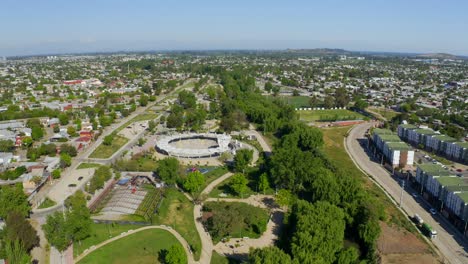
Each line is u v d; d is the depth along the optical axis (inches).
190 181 7568.9
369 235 5590.6
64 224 5506.9
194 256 5546.3
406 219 6835.6
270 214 6929.1
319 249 4963.1
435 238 6176.2
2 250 5027.1
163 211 6958.7
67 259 5398.6
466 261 5541.3
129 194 7701.8
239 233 6235.2
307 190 7770.7
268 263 4335.6
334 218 5649.6
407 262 5315.0
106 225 6437.0
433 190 7495.1
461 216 6441.9
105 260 5398.6
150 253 5605.3
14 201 6451.8
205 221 6614.2
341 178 7229.3
